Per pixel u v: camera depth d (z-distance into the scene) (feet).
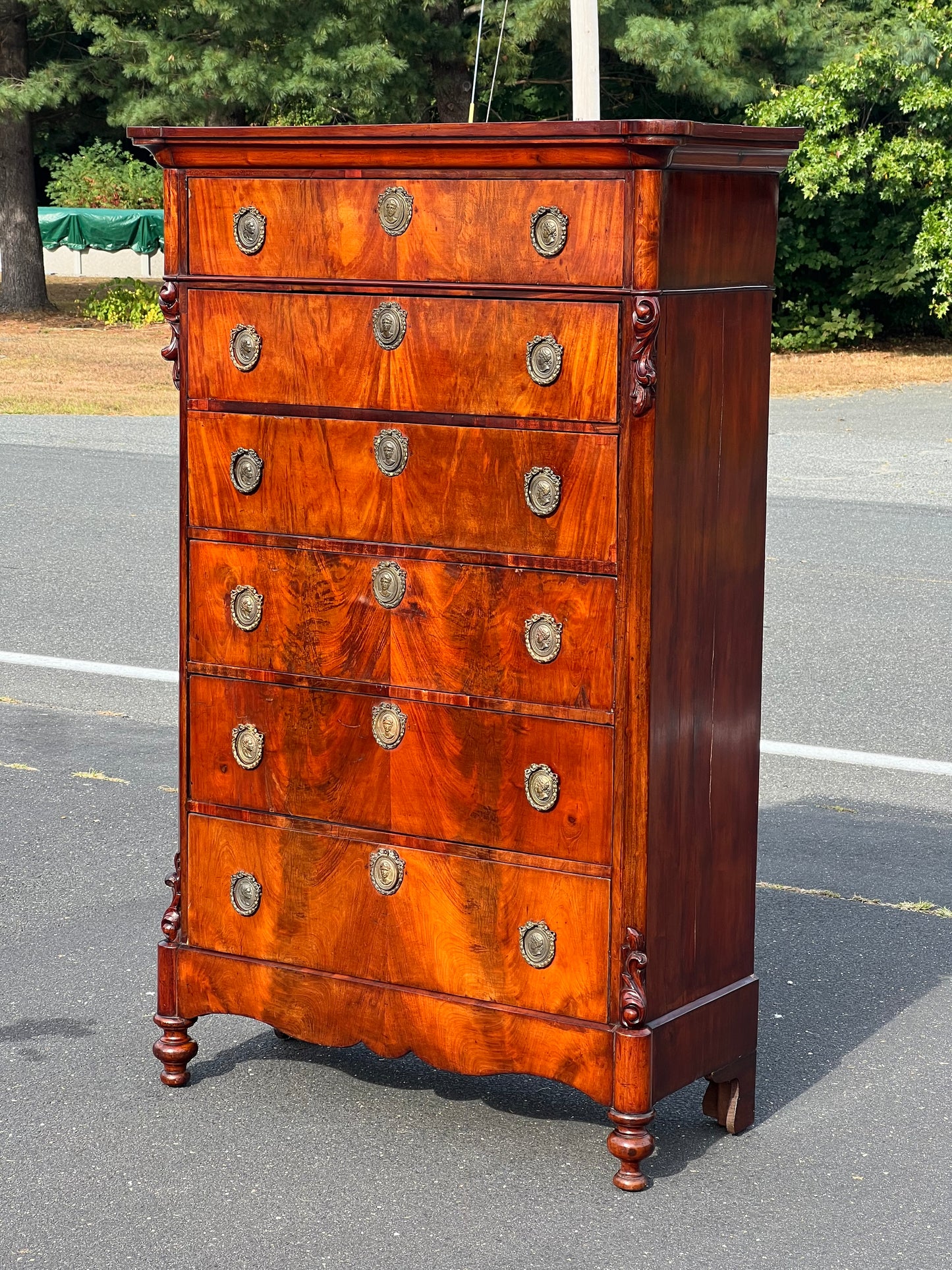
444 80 79.36
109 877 16.94
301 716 11.96
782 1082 12.81
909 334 83.51
